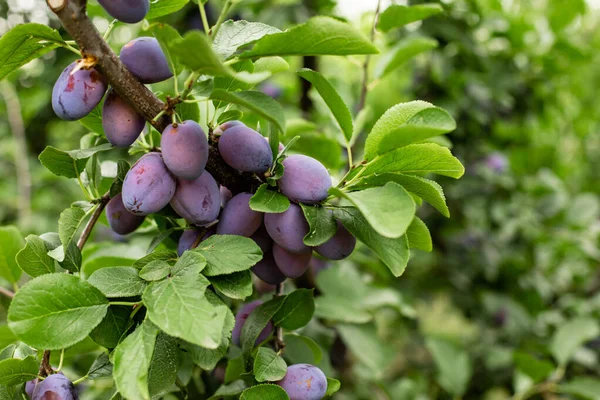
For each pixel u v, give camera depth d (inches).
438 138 40.8
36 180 67.4
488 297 62.4
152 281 25.1
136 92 25.3
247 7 59.0
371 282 46.6
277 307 28.6
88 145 31.1
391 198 24.4
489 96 60.6
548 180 65.4
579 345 51.8
